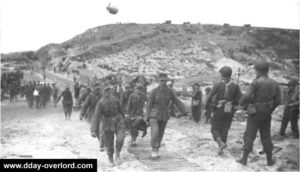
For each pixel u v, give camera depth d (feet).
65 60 374.84
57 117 60.59
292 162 29.22
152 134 31.22
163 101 31.60
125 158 31.42
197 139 39.83
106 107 29.12
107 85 29.60
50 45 454.40
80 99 57.57
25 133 43.55
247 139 28.48
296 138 38.34
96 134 31.45
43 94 78.79
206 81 171.94
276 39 520.83
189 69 396.57
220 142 31.55
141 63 404.57
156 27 533.14
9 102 97.45
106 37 511.81
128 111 36.86
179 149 34.88
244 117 53.31
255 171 27.27
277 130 43.42
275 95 28.14
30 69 320.50
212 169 27.68
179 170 27.45
